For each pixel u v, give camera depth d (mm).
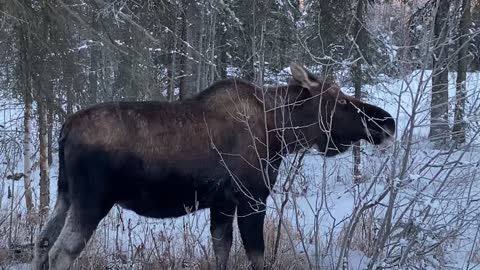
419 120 4605
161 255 5531
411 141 4363
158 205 4879
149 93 9359
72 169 4598
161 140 4719
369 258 5449
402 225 4898
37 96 8172
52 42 7992
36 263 4781
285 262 5348
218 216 5188
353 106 5418
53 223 4836
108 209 4688
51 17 7742
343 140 5543
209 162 4871
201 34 15562
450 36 4316
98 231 5906
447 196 4746
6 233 6059
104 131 4598
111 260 5559
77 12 8273
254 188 5031
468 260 5230
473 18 13609
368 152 6148
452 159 4914
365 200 5301
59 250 4547
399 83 4668
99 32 8766
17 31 7797
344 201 7719
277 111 5262
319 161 8625
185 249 5582
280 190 5656
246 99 5086
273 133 5168
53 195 11055
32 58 7953
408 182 4453
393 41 4523
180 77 15211
